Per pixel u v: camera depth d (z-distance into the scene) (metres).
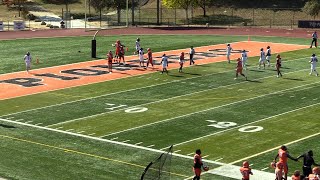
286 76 85.75
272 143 55.62
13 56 102.75
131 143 55.84
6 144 55.69
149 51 91.75
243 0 181.62
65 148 54.50
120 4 161.12
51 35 133.00
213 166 49.84
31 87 78.94
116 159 51.53
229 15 173.62
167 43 119.31
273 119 63.56
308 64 95.69
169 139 56.91
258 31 143.00
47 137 57.75
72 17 172.25
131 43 119.62
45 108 68.38
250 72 88.50
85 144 55.59
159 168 37.94
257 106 68.88
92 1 161.62
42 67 92.94
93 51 101.50
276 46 115.69
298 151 53.31
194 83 81.06
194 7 170.25
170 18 172.62
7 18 173.50
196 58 100.62
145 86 79.38
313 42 119.62
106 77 85.31
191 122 62.53
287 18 170.12
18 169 49.34
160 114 65.69
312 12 168.25
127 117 64.50
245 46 115.38
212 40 124.12
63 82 82.00
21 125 61.75
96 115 65.31
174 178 47.06
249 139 56.81
